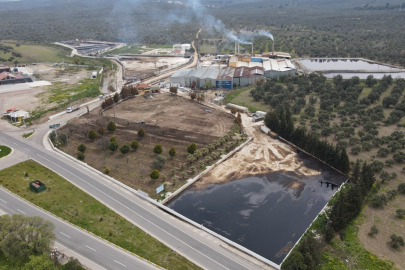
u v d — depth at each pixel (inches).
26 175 3457.2
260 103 5871.1
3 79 6934.1
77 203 3014.3
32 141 4345.5
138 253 2418.8
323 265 2305.6
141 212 2918.3
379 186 3191.4
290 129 4340.6
